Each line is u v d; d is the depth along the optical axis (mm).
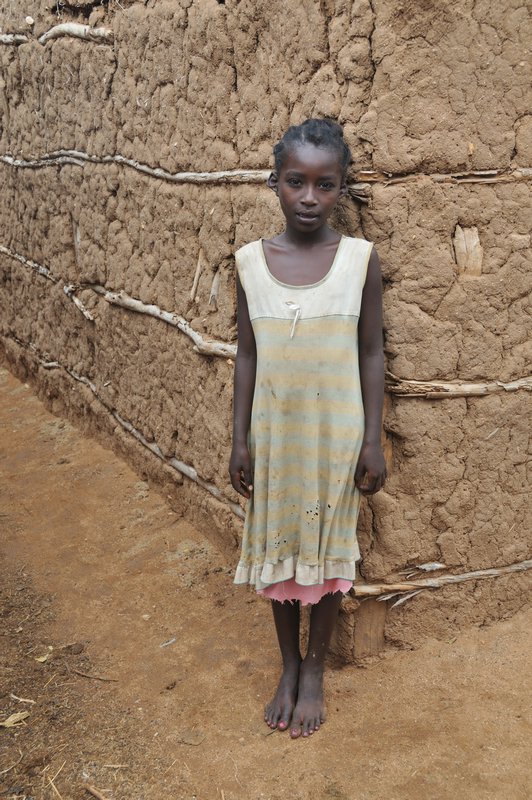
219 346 3523
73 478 4855
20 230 6066
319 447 2492
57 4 4680
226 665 3086
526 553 3088
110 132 4305
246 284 2484
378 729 2650
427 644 3027
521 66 2541
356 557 2621
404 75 2438
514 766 2457
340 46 2514
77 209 4918
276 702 2752
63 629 3416
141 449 4645
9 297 6680
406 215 2551
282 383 2455
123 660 3178
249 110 3059
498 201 2643
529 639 3029
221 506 3809
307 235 2430
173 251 3875
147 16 3684
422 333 2664
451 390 2750
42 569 3908
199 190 3531
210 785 2496
